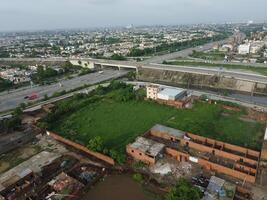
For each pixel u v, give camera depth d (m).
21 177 77.38
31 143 101.19
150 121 116.38
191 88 181.88
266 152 81.62
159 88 143.00
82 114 126.75
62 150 95.38
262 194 68.88
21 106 135.38
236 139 97.94
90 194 72.19
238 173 75.31
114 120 118.75
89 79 198.62
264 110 123.50
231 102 134.00
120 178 78.62
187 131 104.12
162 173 79.50
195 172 79.38
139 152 86.12
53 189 73.50
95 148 90.19
